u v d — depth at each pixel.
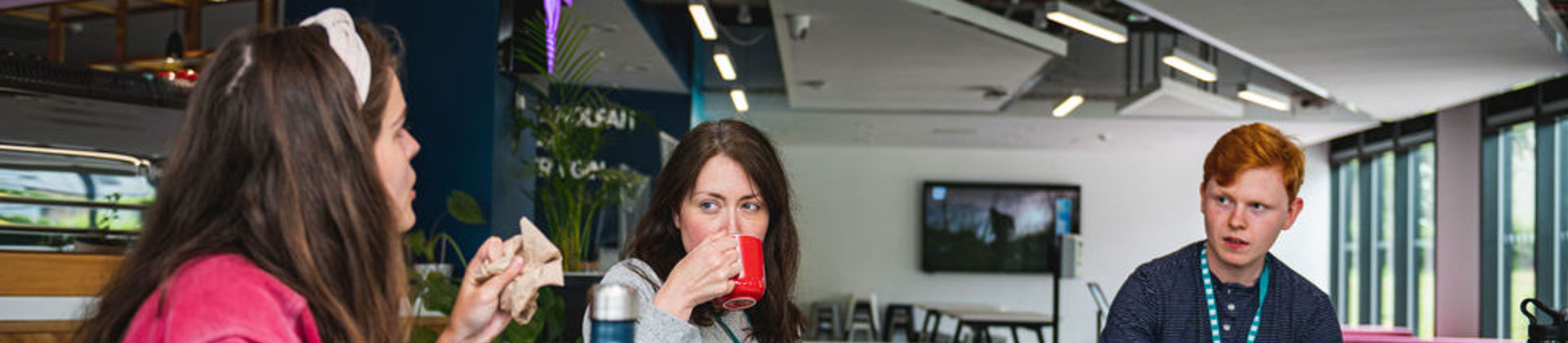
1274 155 1.86
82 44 3.27
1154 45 9.89
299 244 0.73
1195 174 15.22
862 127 12.94
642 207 5.67
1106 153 15.30
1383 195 13.45
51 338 2.20
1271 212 1.88
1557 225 9.39
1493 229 10.34
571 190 5.05
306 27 0.80
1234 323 1.98
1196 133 12.88
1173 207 15.20
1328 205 14.91
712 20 6.77
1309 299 1.98
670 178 1.64
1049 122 12.18
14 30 3.22
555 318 3.82
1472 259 10.57
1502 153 10.34
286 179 0.73
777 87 11.37
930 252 15.12
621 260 1.77
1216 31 6.55
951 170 15.27
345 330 0.74
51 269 2.20
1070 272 6.57
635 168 9.36
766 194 1.64
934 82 9.37
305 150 0.74
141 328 0.71
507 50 4.68
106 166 2.31
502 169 4.84
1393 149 12.72
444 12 4.67
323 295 0.73
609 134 9.34
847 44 7.62
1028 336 15.18
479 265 0.97
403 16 4.67
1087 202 15.27
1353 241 14.33
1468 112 10.72
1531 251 9.77
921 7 6.37
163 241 0.74
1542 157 9.48
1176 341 2.00
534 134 5.02
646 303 1.41
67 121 2.30
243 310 0.68
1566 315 2.81
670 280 1.38
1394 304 12.84
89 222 2.28
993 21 6.80
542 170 5.05
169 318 0.68
